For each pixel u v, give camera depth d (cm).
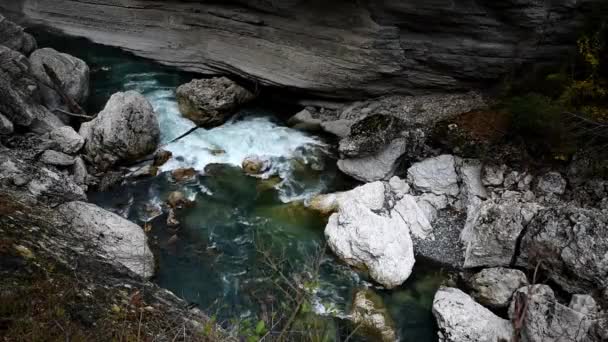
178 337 698
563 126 1164
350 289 1080
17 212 941
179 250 1145
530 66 1373
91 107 1541
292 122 1580
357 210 1156
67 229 994
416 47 1440
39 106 1352
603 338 859
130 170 1341
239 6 1609
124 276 848
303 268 1112
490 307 1036
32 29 1939
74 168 1259
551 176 1176
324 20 1482
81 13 1897
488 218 1099
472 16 1345
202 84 1555
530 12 1288
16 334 589
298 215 1266
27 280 691
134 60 1827
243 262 1125
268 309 991
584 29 1268
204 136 1491
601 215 991
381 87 1534
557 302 925
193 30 1719
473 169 1263
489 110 1363
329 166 1430
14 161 1134
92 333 638
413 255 1147
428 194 1283
